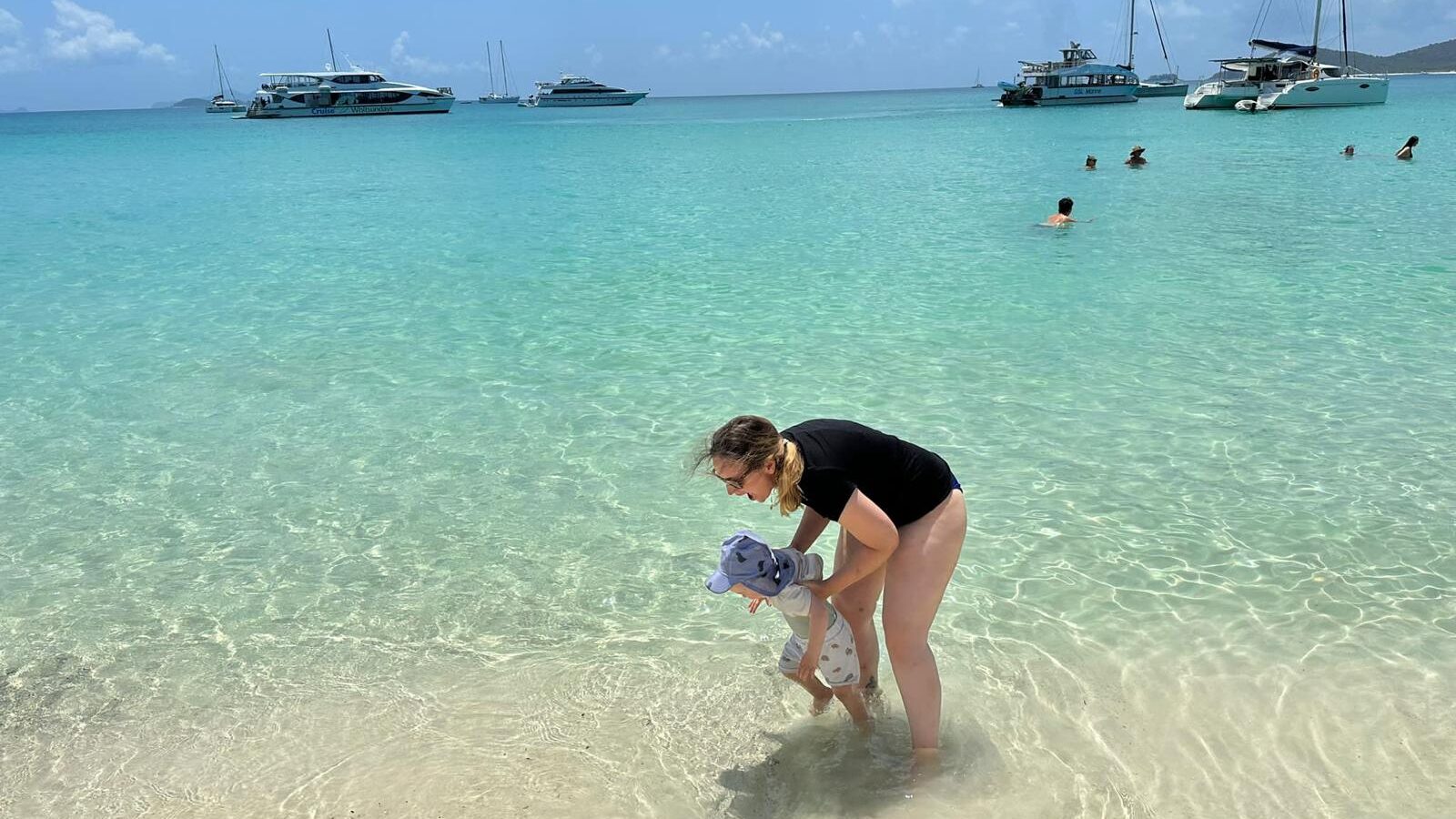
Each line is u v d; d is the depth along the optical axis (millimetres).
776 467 2799
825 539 5000
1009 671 3736
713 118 87438
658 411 6969
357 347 8914
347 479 5844
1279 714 3422
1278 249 12969
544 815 3039
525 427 6699
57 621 4277
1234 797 3037
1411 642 3826
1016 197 20266
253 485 5770
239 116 115938
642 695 3652
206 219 19078
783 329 9281
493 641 4062
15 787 3201
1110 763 3207
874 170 28109
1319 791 3051
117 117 174375
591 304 10672
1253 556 4598
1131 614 4121
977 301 10328
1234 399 6879
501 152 40969
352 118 97125
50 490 5730
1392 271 11234
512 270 12945
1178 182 22000
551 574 4637
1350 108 57406
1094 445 6090
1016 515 5129
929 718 3152
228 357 8617
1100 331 8867
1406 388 6980
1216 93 63250
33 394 7590
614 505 5414
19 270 13469
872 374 7730
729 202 20656
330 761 3314
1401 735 3285
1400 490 5250
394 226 17766
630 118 91812
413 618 4254
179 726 3518
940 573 3041
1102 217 16609
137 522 5281
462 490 5645
